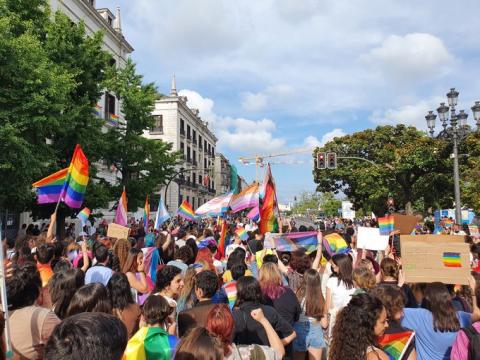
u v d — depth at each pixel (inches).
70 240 356.5
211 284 166.2
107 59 755.4
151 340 122.1
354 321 112.6
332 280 200.1
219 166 3129.9
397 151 1072.8
